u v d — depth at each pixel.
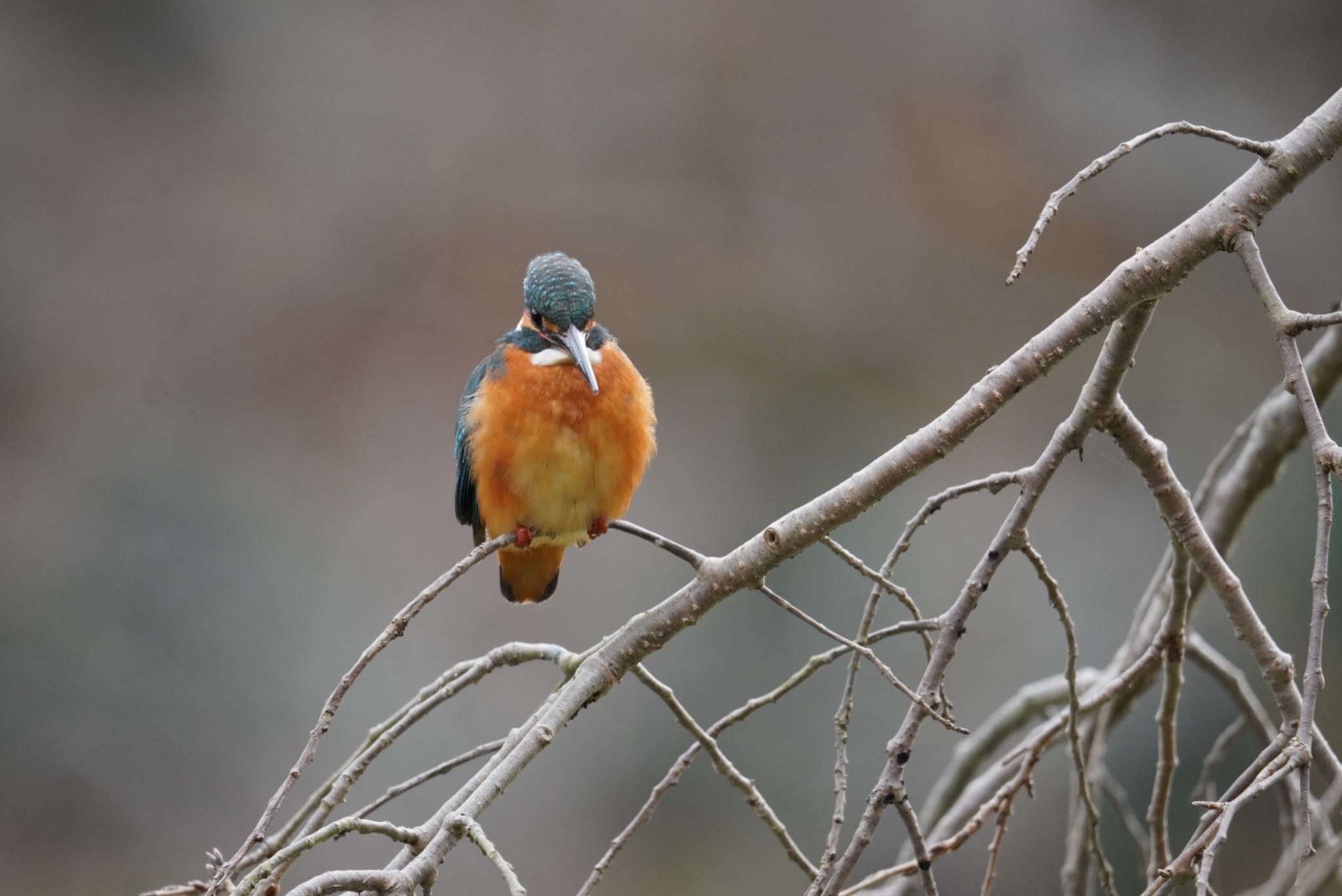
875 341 16.30
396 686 13.59
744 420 15.89
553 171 16.89
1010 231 16.62
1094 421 4.62
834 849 4.46
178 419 15.29
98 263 15.91
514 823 12.87
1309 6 16.33
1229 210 4.20
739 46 17.02
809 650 13.13
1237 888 11.53
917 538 13.70
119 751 13.11
